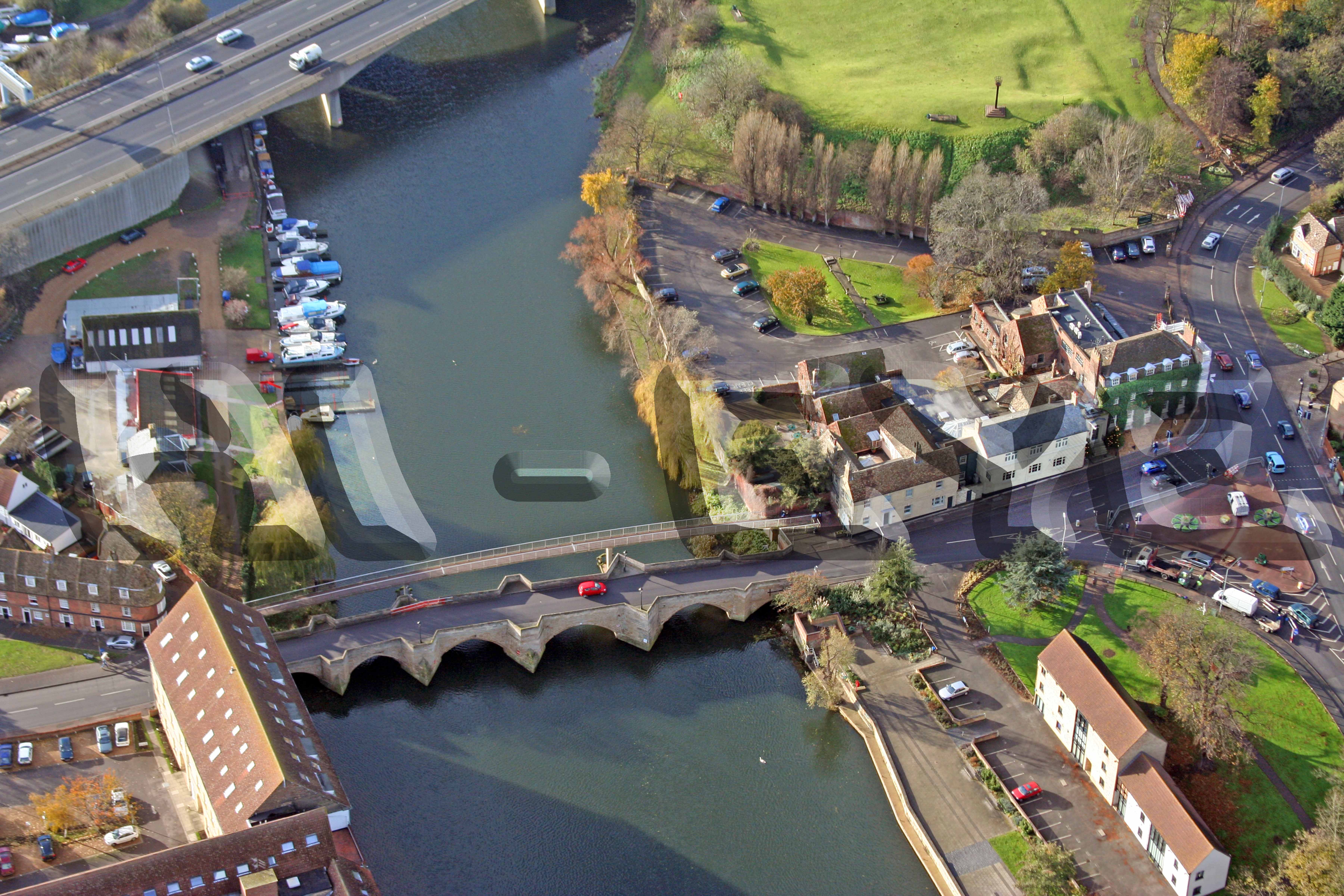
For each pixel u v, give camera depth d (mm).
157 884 164875
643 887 195000
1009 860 194500
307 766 183750
